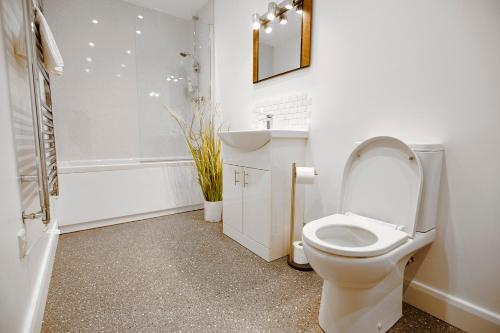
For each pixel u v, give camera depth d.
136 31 2.97
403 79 1.28
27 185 1.20
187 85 3.30
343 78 1.57
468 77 1.07
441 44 1.14
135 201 2.54
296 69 1.85
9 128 0.99
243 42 2.42
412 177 1.13
